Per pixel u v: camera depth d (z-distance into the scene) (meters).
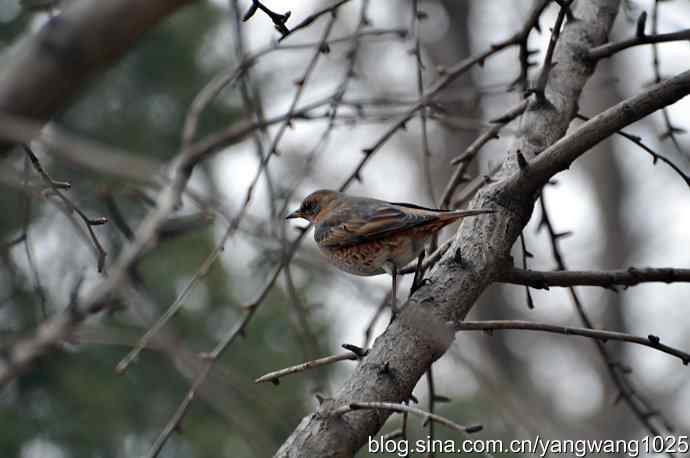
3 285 12.43
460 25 25.45
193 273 14.93
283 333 14.69
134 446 13.91
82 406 13.79
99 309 5.32
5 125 4.54
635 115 7.07
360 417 6.34
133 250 5.28
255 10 6.46
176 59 16.34
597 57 8.77
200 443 13.82
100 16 4.89
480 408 16.17
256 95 8.91
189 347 14.18
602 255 25.53
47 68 4.86
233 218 5.89
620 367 9.80
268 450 6.48
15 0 13.64
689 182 8.08
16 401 13.69
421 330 6.75
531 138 8.14
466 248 7.29
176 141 16.05
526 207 7.45
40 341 4.58
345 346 6.79
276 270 8.86
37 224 13.42
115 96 16.09
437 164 24.52
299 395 13.78
